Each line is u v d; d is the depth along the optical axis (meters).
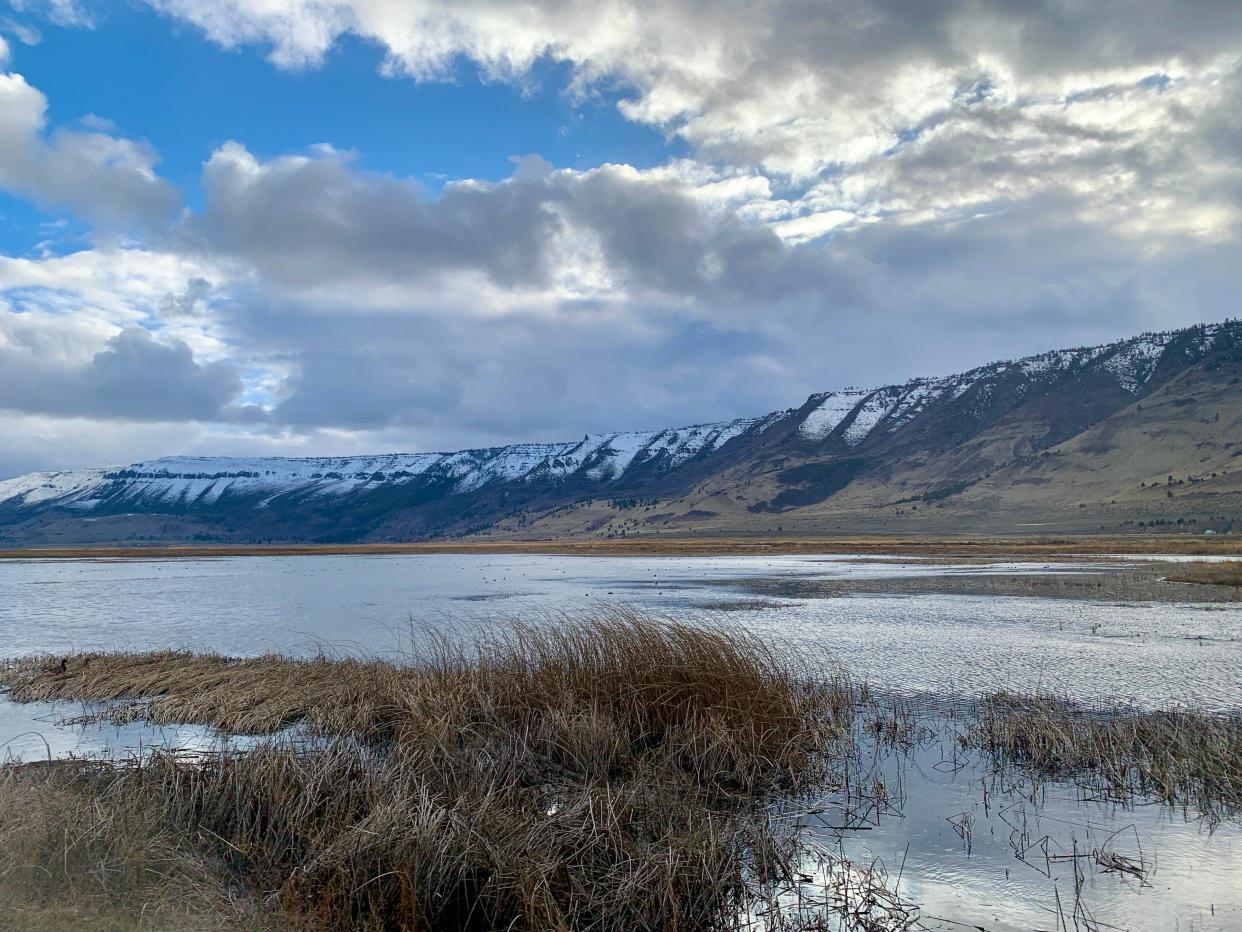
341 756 12.38
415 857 8.94
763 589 58.75
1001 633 32.38
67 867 8.44
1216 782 13.16
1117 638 30.61
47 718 18.72
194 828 10.45
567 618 24.36
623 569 94.75
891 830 11.68
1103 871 10.23
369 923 8.17
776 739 14.59
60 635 36.28
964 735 16.70
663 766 13.27
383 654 28.73
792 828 11.64
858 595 52.25
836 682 20.03
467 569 101.12
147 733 17.09
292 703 18.28
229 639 34.12
